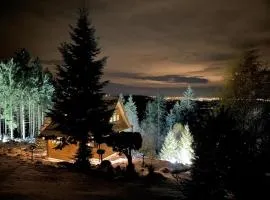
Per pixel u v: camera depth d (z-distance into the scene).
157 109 82.50
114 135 29.59
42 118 65.31
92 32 30.42
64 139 32.28
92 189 19.25
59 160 36.88
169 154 49.22
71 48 30.23
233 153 11.59
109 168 26.78
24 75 58.09
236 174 11.21
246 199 10.99
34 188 17.67
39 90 62.12
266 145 11.66
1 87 52.34
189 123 13.30
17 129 61.84
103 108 31.53
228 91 26.48
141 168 33.09
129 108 78.00
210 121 12.09
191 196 12.39
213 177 11.91
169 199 17.16
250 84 26.17
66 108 30.25
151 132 78.25
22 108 57.06
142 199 17.34
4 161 26.23
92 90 30.64
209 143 11.98
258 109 24.09
